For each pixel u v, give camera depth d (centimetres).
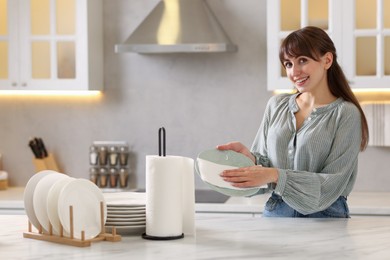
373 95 520
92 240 274
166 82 548
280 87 498
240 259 245
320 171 335
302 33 325
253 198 499
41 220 282
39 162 551
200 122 545
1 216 345
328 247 263
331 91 338
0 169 568
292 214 337
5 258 250
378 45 486
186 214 287
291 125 343
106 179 551
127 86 553
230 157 307
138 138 553
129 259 245
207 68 543
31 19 528
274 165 344
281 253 254
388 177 523
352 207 459
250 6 537
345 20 489
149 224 280
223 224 314
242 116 540
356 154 331
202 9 523
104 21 554
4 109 566
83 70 523
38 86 527
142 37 509
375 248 261
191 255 251
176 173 278
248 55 538
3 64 532
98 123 557
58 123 561
